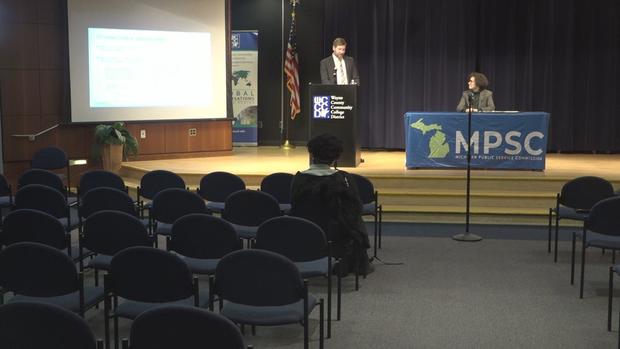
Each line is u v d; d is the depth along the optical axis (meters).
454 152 10.12
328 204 6.00
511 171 10.13
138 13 11.55
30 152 11.03
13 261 4.23
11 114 10.85
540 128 9.98
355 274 6.29
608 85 12.40
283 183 7.48
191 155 12.20
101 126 11.05
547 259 7.30
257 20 13.58
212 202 7.62
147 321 3.06
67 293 4.30
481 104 10.41
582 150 12.59
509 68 12.57
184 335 3.05
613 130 12.46
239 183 7.49
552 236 8.37
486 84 10.42
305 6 13.41
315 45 13.45
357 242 6.20
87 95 11.31
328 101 10.06
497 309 5.71
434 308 5.73
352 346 4.91
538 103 12.59
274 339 5.02
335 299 5.95
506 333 5.17
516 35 12.53
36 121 11.05
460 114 10.05
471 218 9.06
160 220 6.32
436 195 9.38
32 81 10.98
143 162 11.55
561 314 5.59
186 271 4.13
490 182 9.62
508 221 9.03
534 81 12.57
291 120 13.73
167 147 12.02
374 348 4.88
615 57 12.34
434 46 12.71
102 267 5.33
